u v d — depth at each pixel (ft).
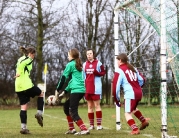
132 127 41.34
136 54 80.02
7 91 135.74
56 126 56.29
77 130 49.14
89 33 143.64
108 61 145.79
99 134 42.22
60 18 131.75
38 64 132.16
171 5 48.03
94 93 49.19
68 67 42.29
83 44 147.13
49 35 138.51
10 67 138.21
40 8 129.08
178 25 49.29
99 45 144.77
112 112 98.99
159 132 44.04
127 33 85.15
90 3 142.41
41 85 90.33
